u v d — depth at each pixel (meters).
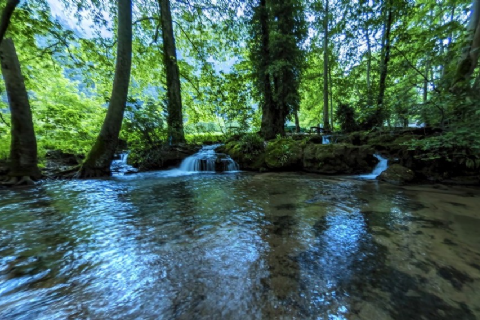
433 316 1.31
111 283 1.73
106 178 7.23
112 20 10.57
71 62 9.42
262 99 10.57
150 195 4.87
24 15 6.08
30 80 9.03
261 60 9.85
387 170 5.98
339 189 5.06
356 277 1.75
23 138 6.08
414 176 5.71
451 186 5.09
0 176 5.88
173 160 9.48
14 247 2.40
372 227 2.83
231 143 9.91
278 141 8.86
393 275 1.76
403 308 1.38
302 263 1.99
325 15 13.17
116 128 7.71
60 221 3.24
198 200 4.39
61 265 2.02
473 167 5.04
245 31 12.30
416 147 5.52
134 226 3.02
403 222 2.97
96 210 3.78
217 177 7.34
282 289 1.61
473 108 4.46
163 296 1.56
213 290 1.62
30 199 4.56
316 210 3.57
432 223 2.91
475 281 1.65
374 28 9.51
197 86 12.89
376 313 1.34
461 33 6.45
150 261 2.07
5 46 5.57
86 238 2.63
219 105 11.88
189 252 2.25
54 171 7.33
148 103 9.35
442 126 5.13
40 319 1.35
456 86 5.41
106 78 10.99
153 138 9.24
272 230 2.81
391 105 6.57
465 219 3.04
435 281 1.66
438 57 5.86
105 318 1.35
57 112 9.30
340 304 1.44
